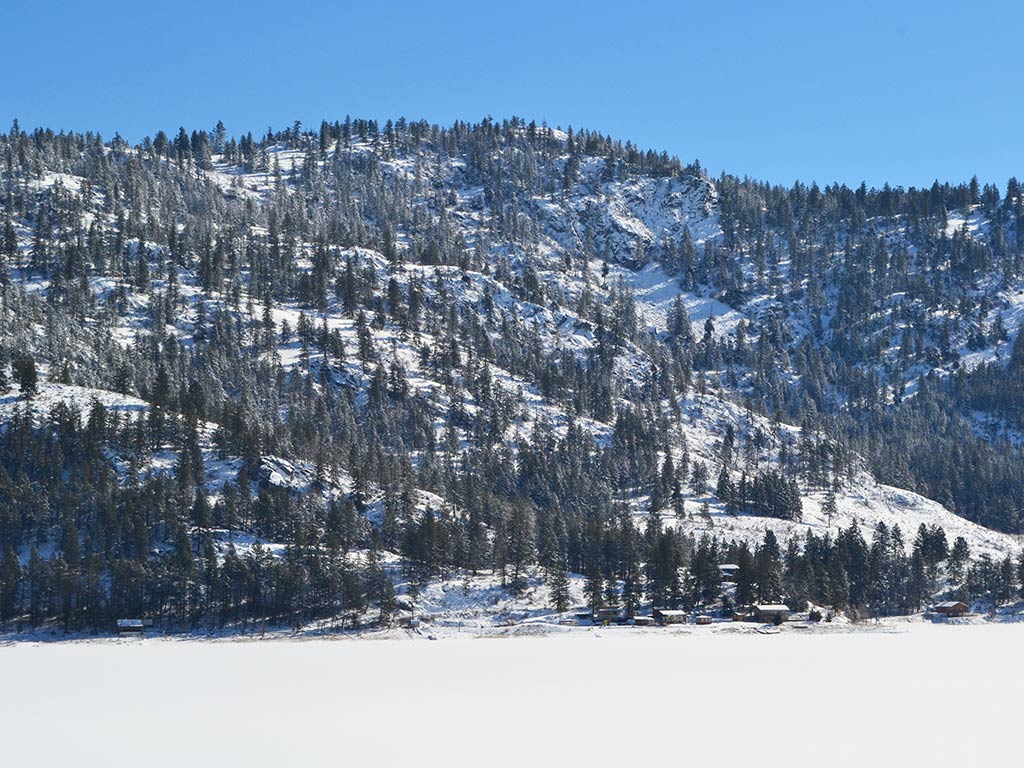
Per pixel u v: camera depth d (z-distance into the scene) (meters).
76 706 82.94
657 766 62.62
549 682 96.31
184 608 163.38
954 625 170.75
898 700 85.00
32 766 63.22
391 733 71.06
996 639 142.50
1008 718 77.50
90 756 65.38
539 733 71.44
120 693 90.06
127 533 174.12
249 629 158.38
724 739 69.62
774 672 103.81
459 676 101.00
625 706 81.69
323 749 66.75
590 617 165.25
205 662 116.38
